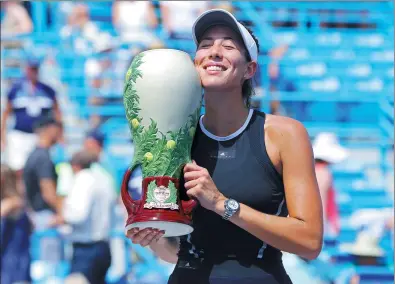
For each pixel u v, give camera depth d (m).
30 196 22.72
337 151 23.39
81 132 26.64
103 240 20.33
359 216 25.14
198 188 8.00
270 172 8.52
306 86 29.06
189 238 8.74
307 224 8.28
